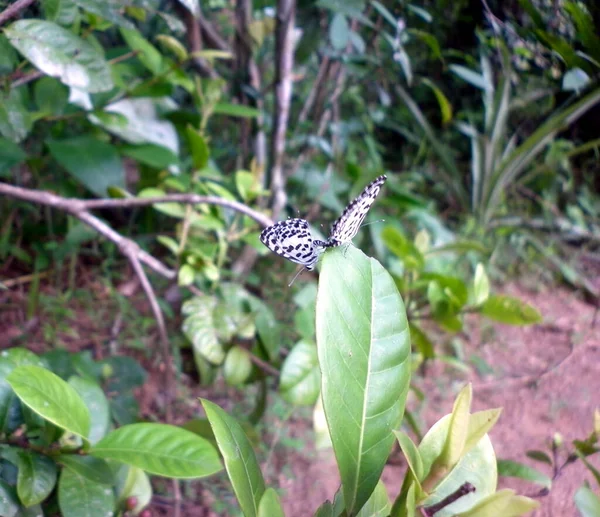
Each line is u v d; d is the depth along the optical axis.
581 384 0.62
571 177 0.91
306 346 0.40
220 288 0.48
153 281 0.65
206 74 0.63
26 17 0.37
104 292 0.64
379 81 0.72
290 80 0.57
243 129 0.71
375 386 0.20
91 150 0.56
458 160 0.98
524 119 0.80
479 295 0.43
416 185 0.95
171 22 0.35
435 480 0.18
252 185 0.52
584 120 0.76
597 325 0.73
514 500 0.17
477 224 0.86
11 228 0.65
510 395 0.60
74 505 0.24
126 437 0.25
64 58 0.30
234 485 0.19
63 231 0.66
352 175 0.75
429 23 0.54
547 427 0.55
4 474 0.26
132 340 0.57
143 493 0.30
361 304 0.21
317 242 0.31
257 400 0.50
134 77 0.58
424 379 0.61
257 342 0.47
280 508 0.19
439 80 0.84
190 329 0.44
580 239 0.91
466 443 0.19
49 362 0.42
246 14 0.65
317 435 0.35
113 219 0.71
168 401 0.48
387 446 0.20
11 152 0.50
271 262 0.70
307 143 0.71
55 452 0.25
